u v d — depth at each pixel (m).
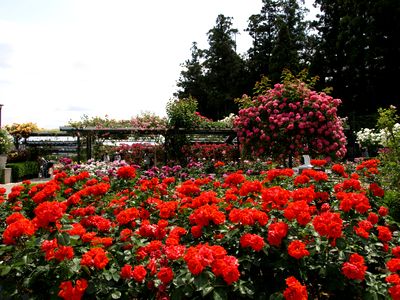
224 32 38.84
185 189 3.71
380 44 24.36
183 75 40.12
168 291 2.33
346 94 26.56
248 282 2.29
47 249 2.39
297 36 33.44
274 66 30.62
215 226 2.67
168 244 2.53
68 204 3.66
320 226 2.43
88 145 12.59
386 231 2.84
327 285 2.49
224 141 13.59
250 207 3.25
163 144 12.41
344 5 26.34
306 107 10.19
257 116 10.42
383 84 24.59
